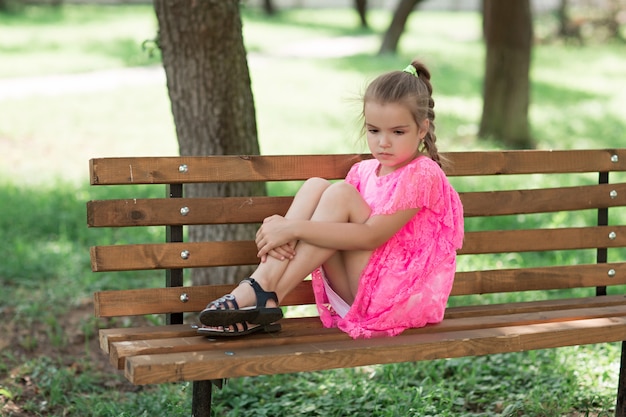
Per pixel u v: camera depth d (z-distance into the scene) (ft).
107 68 64.18
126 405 15.25
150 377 10.50
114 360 11.32
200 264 12.94
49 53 68.80
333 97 57.72
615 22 96.63
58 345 18.67
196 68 18.86
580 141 48.67
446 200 12.94
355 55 75.82
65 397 15.69
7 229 28.17
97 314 12.44
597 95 64.23
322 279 13.00
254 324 11.78
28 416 15.07
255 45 82.12
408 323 12.53
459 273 14.24
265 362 11.07
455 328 12.78
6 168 38.24
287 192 33.12
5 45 71.77
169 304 12.78
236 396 15.88
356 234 12.17
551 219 29.48
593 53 87.40
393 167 12.89
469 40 94.32
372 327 12.35
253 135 19.62
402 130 12.36
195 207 12.91
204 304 12.97
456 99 59.21
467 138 48.06
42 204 30.60
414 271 12.52
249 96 19.52
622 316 13.66
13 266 23.75
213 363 10.78
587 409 14.90
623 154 15.37
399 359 11.76
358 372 17.07
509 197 14.67
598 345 18.31
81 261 24.64
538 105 59.72
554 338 12.63
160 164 12.66
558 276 14.92
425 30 106.11
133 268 12.57
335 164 13.78
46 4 103.86
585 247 15.20
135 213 12.58
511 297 21.75
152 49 19.76
